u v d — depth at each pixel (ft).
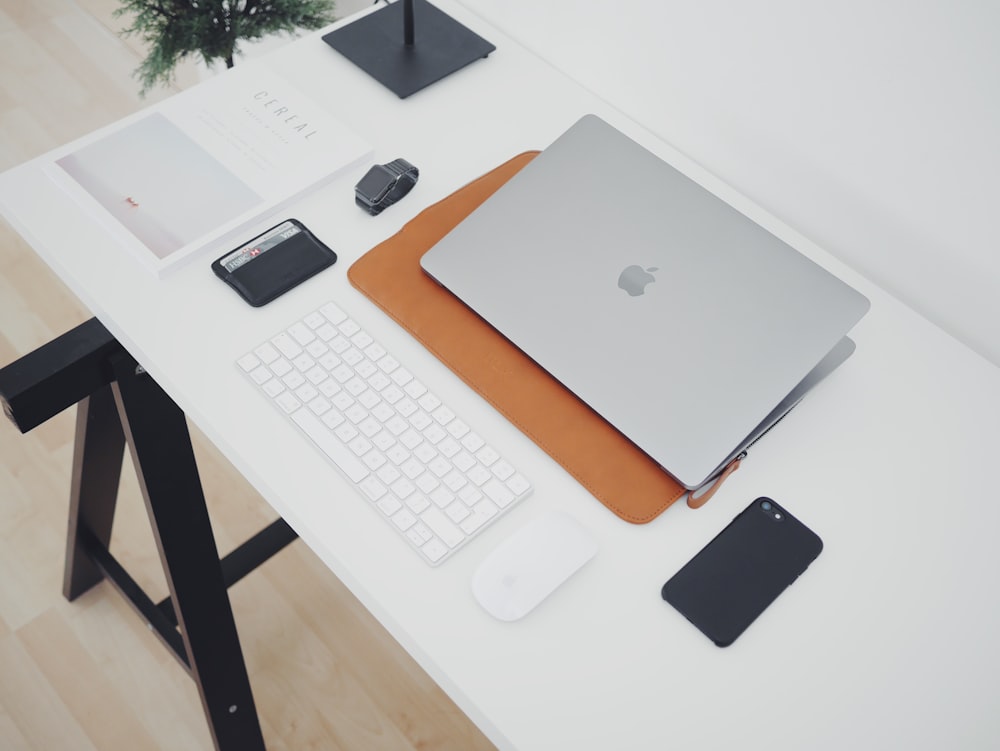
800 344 3.19
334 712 5.19
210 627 4.18
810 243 3.86
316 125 3.84
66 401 3.51
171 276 3.41
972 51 3.10
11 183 3.58
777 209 3.98
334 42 4.21
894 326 3.61
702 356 3.19
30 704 5.06
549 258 3.42
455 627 2.78
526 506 3.04
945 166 3.36
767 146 3.83
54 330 6.39
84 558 5.12
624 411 3.13
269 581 5.57
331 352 3.28
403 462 3.06
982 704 2.78
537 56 4.38
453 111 4.06
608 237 3.44
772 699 2.74
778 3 3.44
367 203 3.61
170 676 5.24
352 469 3.03
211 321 3.33
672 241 3.42
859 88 3.42
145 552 5.66
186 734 5.07
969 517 3.14
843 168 3.64
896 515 3.12
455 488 3.02
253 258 3.45
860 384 3.43
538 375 3.30
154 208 3.51
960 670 2.83
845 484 3.18
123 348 3.50
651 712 2.69
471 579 2.87
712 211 3.47
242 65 4.02
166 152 3.68
